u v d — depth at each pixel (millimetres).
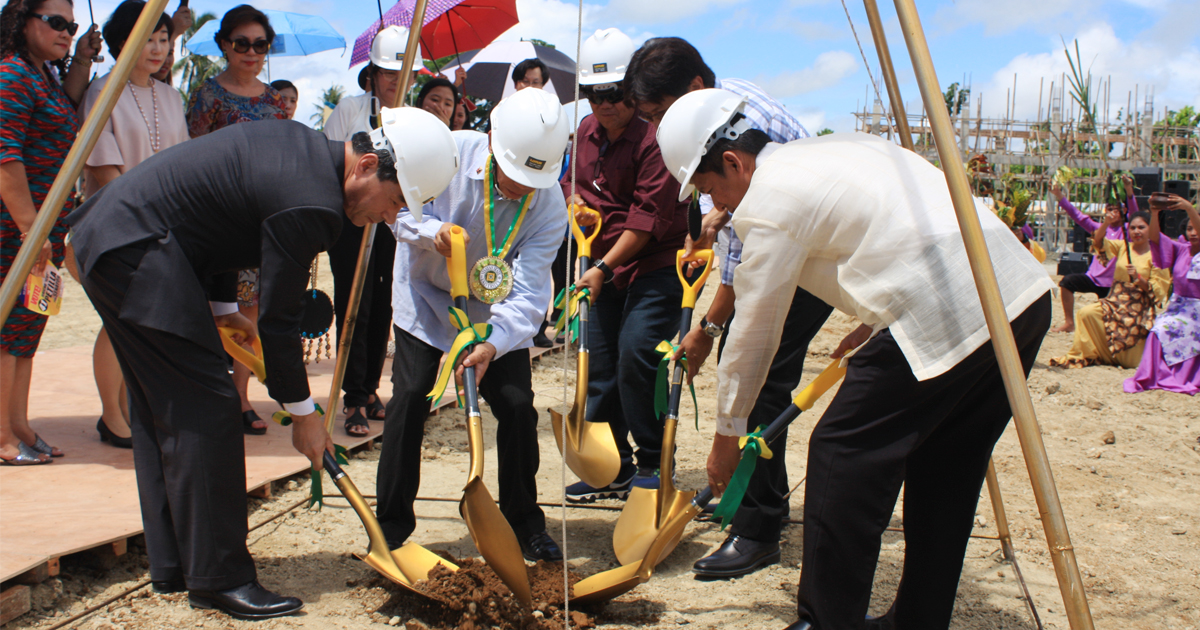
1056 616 2812
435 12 6492
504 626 2570
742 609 2803
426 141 2545
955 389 2174
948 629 2465
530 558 3102
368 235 3199
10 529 2818
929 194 2180
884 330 2182
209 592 2621
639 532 3018
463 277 2773
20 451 3555
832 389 6254
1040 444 1906
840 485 2225
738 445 2566
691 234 3115
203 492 2559
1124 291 7414
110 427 3832
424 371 2939
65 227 3656
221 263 2596
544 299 3039
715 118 2463
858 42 2643
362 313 4434
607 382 3770
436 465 4262
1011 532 3561
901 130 2617
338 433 4426
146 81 3895
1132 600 2953
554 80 9227
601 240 3703
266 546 3172
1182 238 8367
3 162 3281
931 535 2389
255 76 4543
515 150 2828
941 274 2090
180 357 2494
